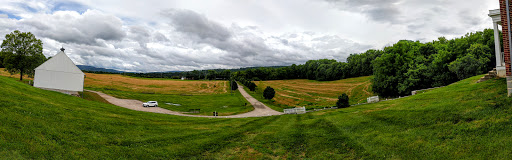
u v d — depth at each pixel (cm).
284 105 7581
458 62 4319
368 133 1458
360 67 14262
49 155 1008
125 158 1166
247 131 1977
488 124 1121
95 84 9575
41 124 1373
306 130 1820
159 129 1916
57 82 4956
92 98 5591
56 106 2097
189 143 1530
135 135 1606
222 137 1719
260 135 1792
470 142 1002
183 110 5775
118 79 12312
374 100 3941
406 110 1856
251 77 18812
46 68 4859
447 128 1216
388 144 1198
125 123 1945
